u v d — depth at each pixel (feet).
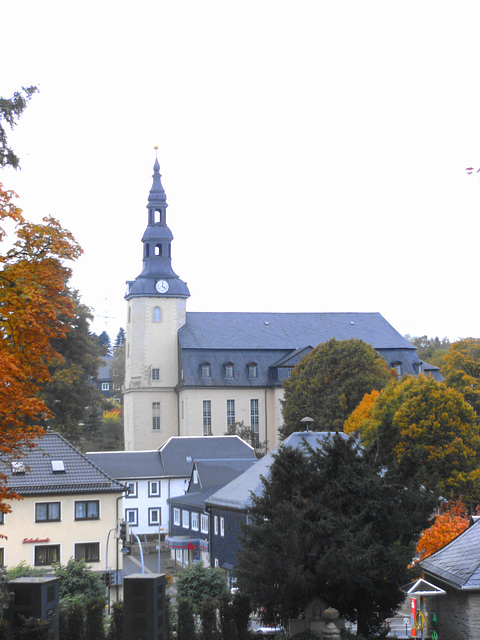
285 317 407.85
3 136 64.90
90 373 321.73
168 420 382.01
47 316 66.44
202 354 377.50
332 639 74.90
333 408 271.49
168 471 273.13
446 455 197.57
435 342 636.48
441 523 113.39
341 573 76.48
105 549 150.20
